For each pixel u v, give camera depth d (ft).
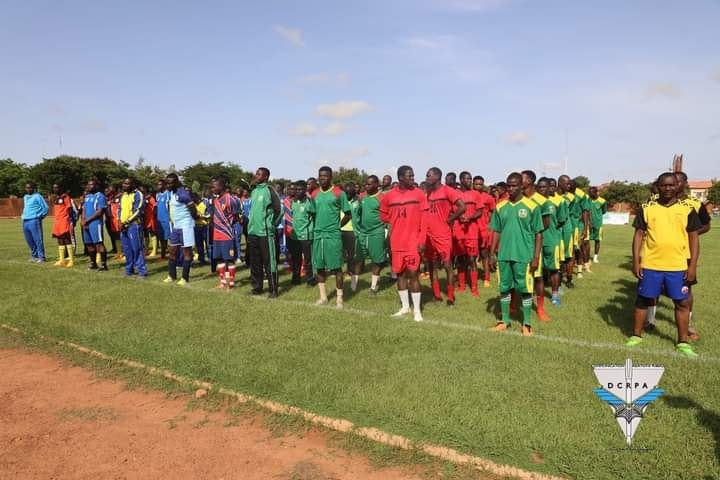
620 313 22.85
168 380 15.69
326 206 24.13
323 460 11.05
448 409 12.39
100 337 19.44
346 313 21.91
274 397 13.74
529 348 16.61
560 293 27.73
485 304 25.39
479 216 28.30
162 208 43.06
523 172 19.51
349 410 12.69
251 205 26.86
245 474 10.59
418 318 21.36
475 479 10.06
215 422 13.10
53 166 192.13
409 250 21.39
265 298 26.00
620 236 74.43
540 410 12.16
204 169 249.14
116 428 12.92
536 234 19.49
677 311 17.21
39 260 42.93
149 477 10.59
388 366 15.31
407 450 11.13
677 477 9.54
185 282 31.71
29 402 14.65
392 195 21.74
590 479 9.61
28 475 10.76
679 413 11.84
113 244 47.91
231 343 18.02
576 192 33.17
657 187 17.44
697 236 16.92
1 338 20.65
